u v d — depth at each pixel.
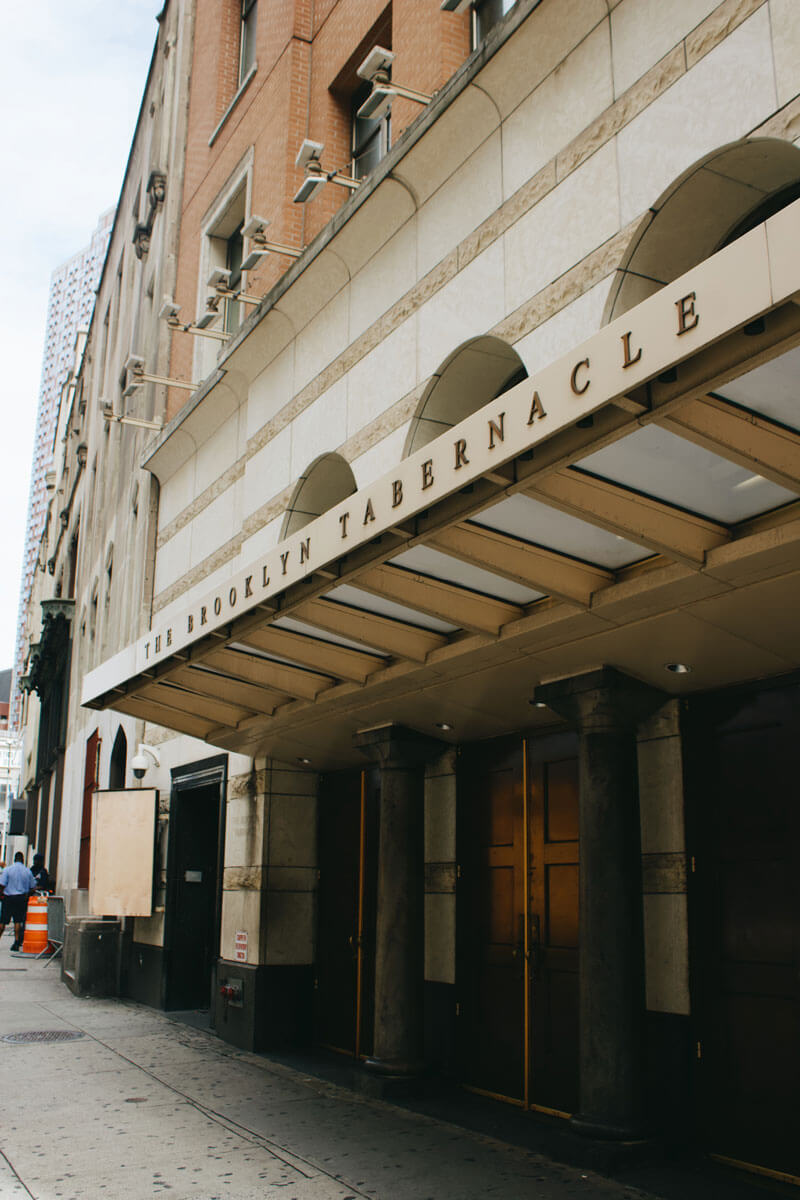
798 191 6.07
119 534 20.80
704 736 7.04
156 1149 6.91
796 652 6.20
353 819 11.26
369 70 8.29
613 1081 6.59
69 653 33.53
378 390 9.20
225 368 12.25
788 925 6.27
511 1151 6.92
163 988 14.16
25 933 22.47
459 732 9.18
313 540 6.16
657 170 6.19
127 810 14.99
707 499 5.04
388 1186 6.13
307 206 12.03
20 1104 8.19
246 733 10.84
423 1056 9.08
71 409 39.19
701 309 3.55
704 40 5.95
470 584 6.57
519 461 4.70
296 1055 10.73
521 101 7.51
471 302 7.92
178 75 18.09
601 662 6.89
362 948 10.72
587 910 6.91
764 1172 6.17
